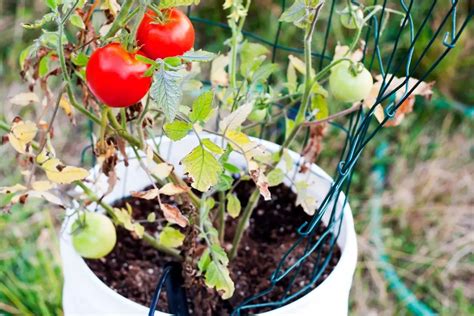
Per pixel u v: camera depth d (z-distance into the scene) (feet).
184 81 2.74
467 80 6.06
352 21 2.84
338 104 5.61
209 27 6.19
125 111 2.80
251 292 3.29
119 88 2.17
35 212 5.08
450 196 5.64
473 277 5.27
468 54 6.05
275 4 6.18
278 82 5.82
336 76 2.74
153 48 2.28
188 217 2.92
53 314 4.58
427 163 5.76
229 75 3.18
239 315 3.06
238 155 3.54
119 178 3.18
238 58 3.89
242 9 3.03
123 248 3.42
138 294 3.25
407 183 5.66
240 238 3.33
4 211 2.75
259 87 3.22
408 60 2.47
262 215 3.61
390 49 5.93
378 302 5.10
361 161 5.72
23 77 2.91
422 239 5.43
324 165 5.62
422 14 6.01
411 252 5.35
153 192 2.63
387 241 5.38
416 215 5.53
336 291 2.85
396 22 5.99
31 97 2.92
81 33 2.72
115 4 2.68
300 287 3.28
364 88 2.72
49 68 2.99
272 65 2.97
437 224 5.50
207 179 2.37
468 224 5.52
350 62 2.71
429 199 5.60
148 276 3.33
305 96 2.86
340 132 5.70
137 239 3.46
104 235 2.83
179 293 2.95
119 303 2.73
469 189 5.67
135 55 2.20
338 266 2.89
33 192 2.69
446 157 5.80
